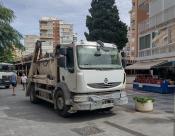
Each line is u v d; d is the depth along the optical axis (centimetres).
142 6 3400
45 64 1405
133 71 4241
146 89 2469
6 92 2438
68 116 1152
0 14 2911
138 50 3450
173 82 2258
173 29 2577
